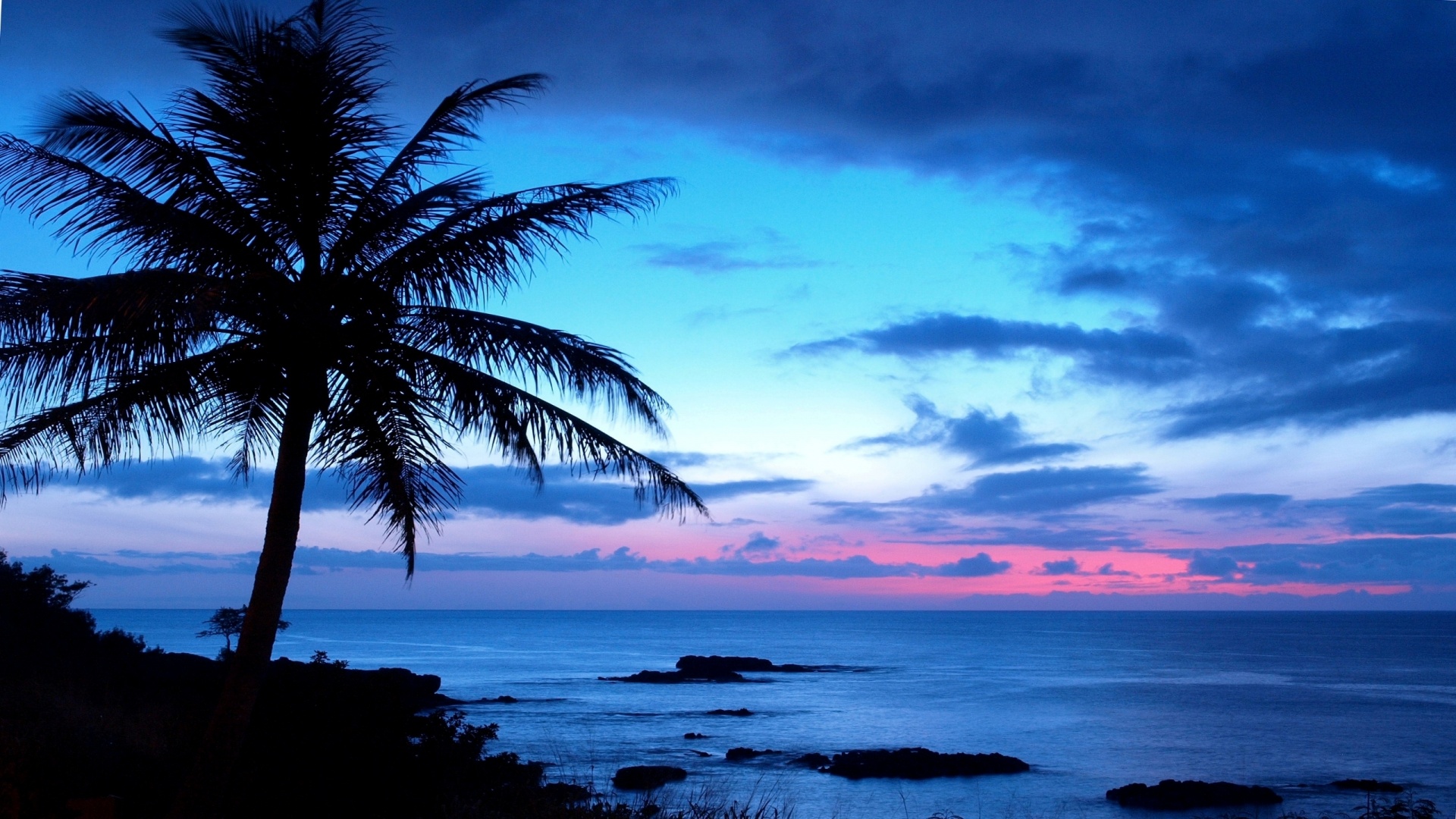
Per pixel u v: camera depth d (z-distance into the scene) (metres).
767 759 41.59
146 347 10.10
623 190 11.01
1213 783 35.12
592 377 10.80
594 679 94.69
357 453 12.30
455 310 10.73
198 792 9.45
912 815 30.09
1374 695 83.62
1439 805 32.66
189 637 157.62
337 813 10.91
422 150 11.15
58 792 10.14
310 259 10.77
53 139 9.44
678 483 11.36
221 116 10.05
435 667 113.75
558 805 9.97
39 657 21.91
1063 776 40.53
